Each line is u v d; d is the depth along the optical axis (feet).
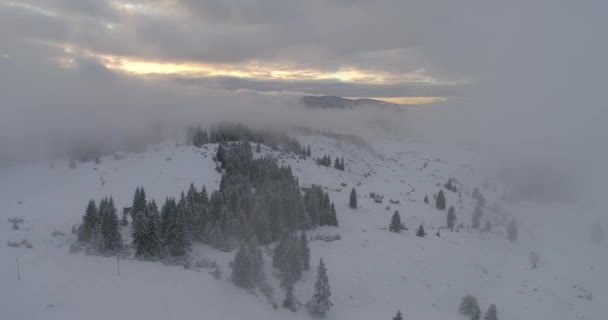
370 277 238.48
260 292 199.62
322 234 311.27
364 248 281.74
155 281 186.70
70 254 211.82
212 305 175.42
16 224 265.13
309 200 337.93
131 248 229.04
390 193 531.09
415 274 251.39
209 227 251.60
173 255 223.10
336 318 194.59
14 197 365.81
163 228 231.91
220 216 263.90
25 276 173.17
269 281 211.61
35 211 317.01
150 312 159.43
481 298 242.58
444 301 230.27
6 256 197.88
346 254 267.18
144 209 270.87
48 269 184.85
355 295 218.38
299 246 224.53
